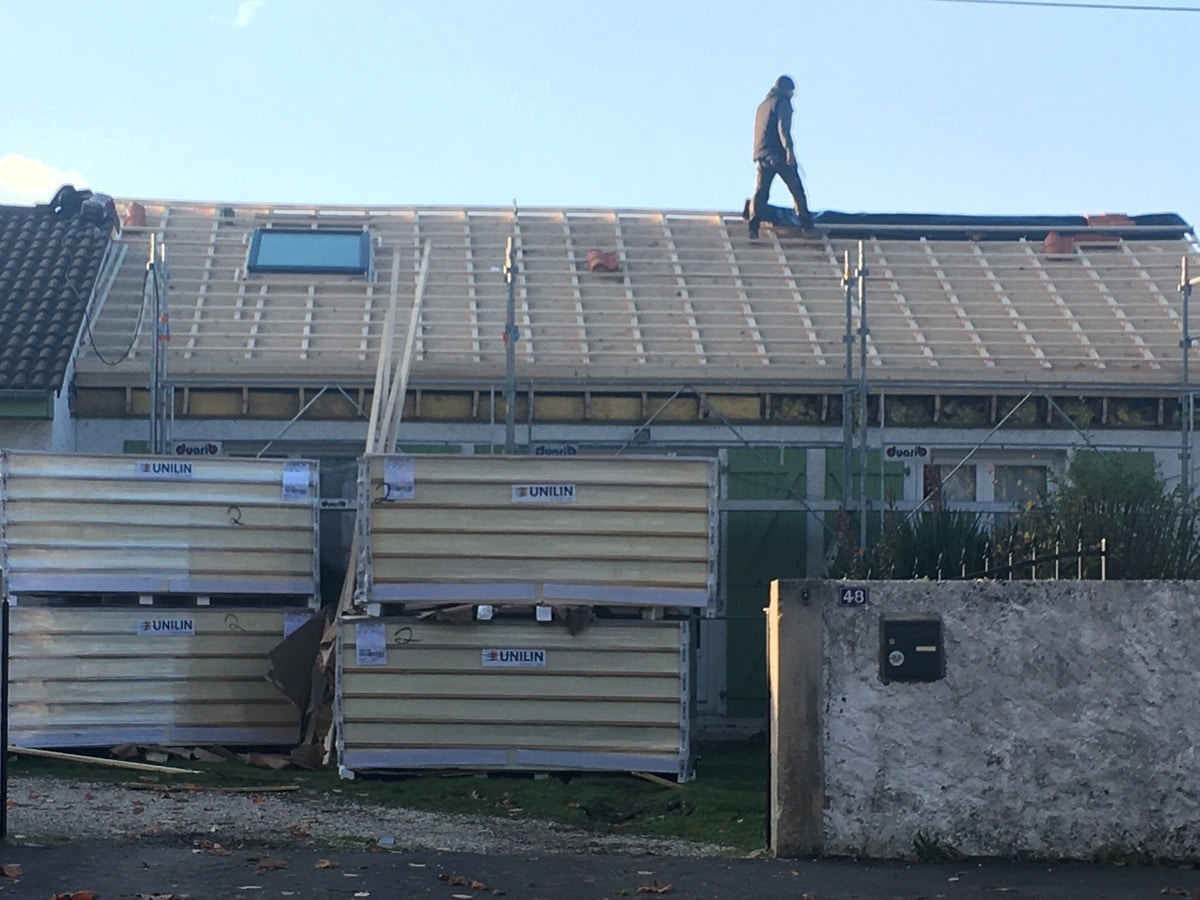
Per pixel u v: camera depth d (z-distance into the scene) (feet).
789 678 26.43
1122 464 44.19
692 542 38.65
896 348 55.16
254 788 35.47
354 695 38.17
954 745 26.21
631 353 53.88
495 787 36.91
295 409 51.67
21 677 39.04
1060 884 24.30
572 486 38.65
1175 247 66.08
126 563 40.19
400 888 23.36
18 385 47.37
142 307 54.70
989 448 52.90
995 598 26.40
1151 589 26.32
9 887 22.53
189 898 22.18
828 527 51.03
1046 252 64.69
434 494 38.47
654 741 38.42
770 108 65.21
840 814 26.22
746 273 61.82
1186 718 26.14
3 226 59.21
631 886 23.90
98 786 34.60
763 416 52.60
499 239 64.34
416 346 53.36
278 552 41.63
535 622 38.63
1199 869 25.64
